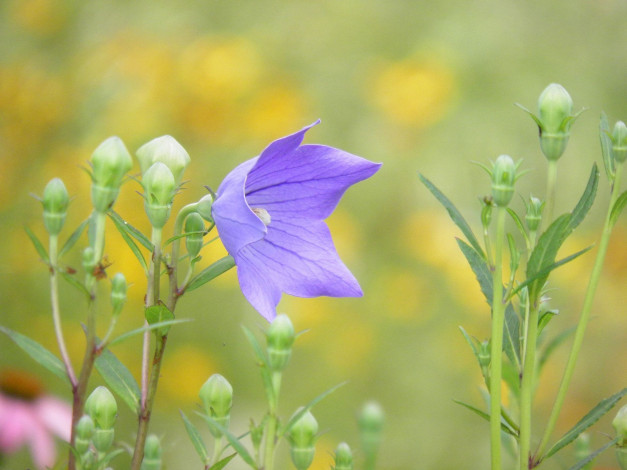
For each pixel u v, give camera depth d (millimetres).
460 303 1548
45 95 1564
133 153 1552
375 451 566
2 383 1052
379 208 1610
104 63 1597
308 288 640
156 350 598
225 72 1580
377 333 1518
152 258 602
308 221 651
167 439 1276
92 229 579
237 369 1434
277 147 632
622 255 1599
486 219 601
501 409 616
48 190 582
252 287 629
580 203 612
